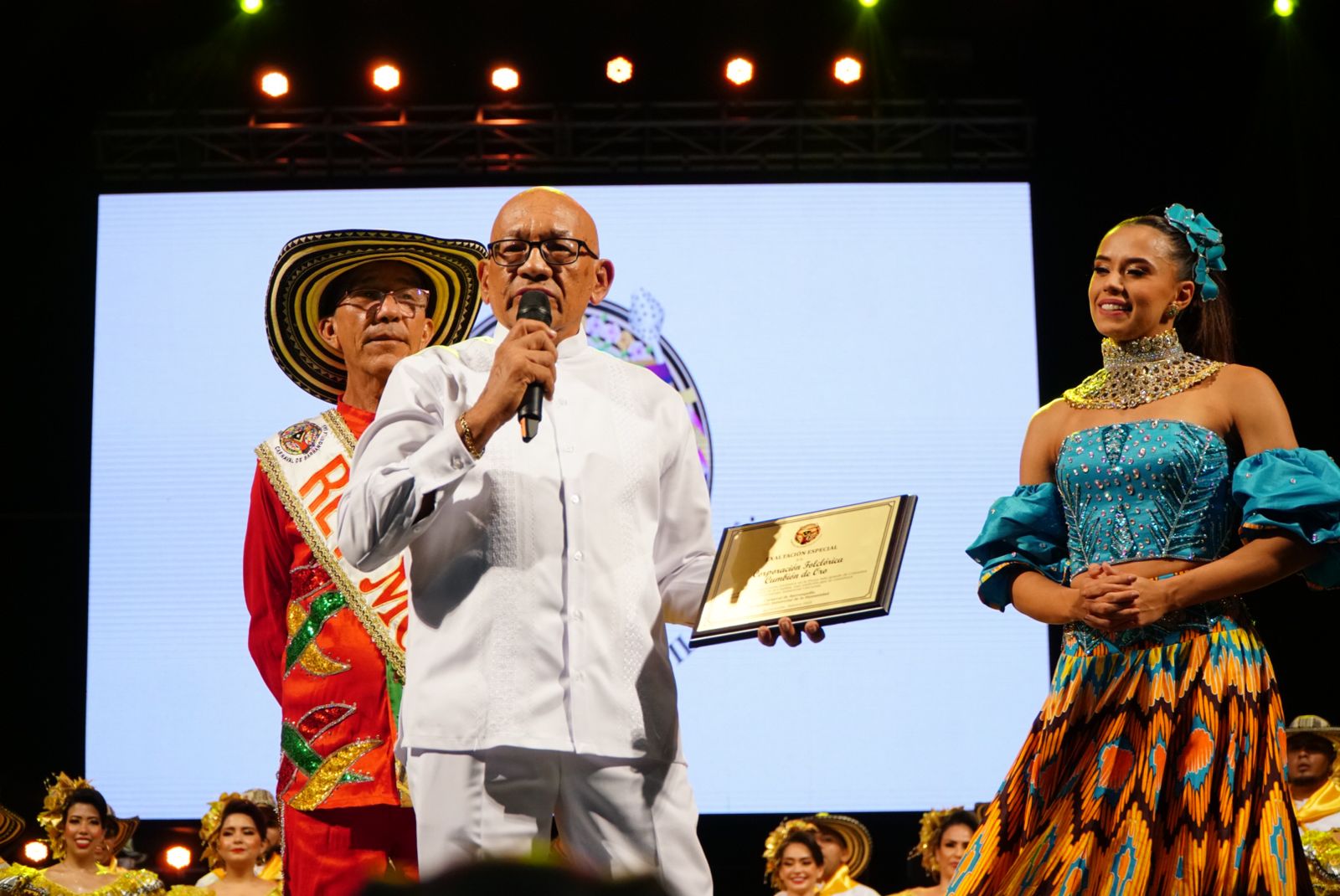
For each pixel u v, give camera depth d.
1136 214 11.35
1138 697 3.58
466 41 11.53
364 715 4.24
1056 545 3.88
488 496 3.44
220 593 10.78
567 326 3.68
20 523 11.14
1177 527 3.65
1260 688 3.57
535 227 3.64
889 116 11.33
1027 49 11.50
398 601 4.35
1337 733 7.30
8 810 9.70
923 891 8.61
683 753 3.52
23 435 11.19
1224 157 11.38
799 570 3.51
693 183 11.17
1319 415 11.00
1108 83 11.48
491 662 3.37
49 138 11.38
